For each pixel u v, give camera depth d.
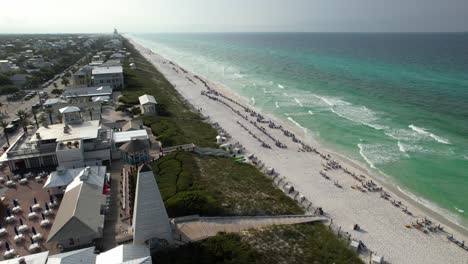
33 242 44.75
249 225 50.41
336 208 59.12
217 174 68.19
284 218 54.00
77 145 64.94
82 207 46.75
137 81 154.88
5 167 67.25
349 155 80.75
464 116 104.88
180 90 154.62
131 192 56.69
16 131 90.88
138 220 40.09
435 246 49.84
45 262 36.50
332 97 134.75
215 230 47.75
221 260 41.06
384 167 74.00
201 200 53.16
